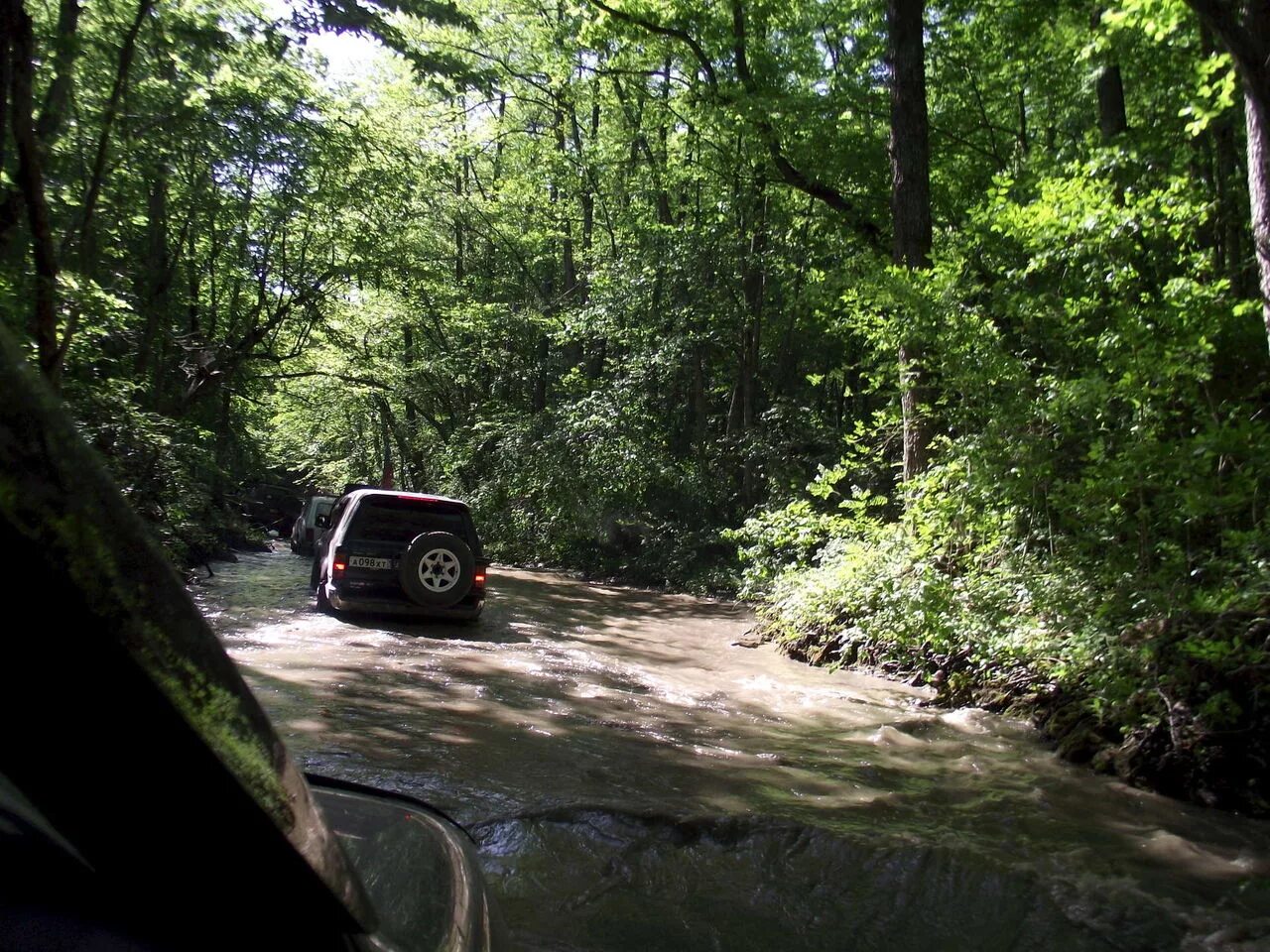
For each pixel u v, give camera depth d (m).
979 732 8.68
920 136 14.52
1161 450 8.09
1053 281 11.85
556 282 36.44
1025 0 16.81
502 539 27.69
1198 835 6.13
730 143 23.23
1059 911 4.71
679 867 4.95
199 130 18.11
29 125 9.64
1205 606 7.29
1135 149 13.10
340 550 12.67
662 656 12.08
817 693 10.04
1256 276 12.81
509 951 1.95
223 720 0.89
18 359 0.74
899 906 4.66
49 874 0.85
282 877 0.98
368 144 23.44
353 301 30.50
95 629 0.75
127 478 14.29
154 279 20.91
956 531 11.01
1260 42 7.46
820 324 22.62
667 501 24.58
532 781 6.13
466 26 11.92
